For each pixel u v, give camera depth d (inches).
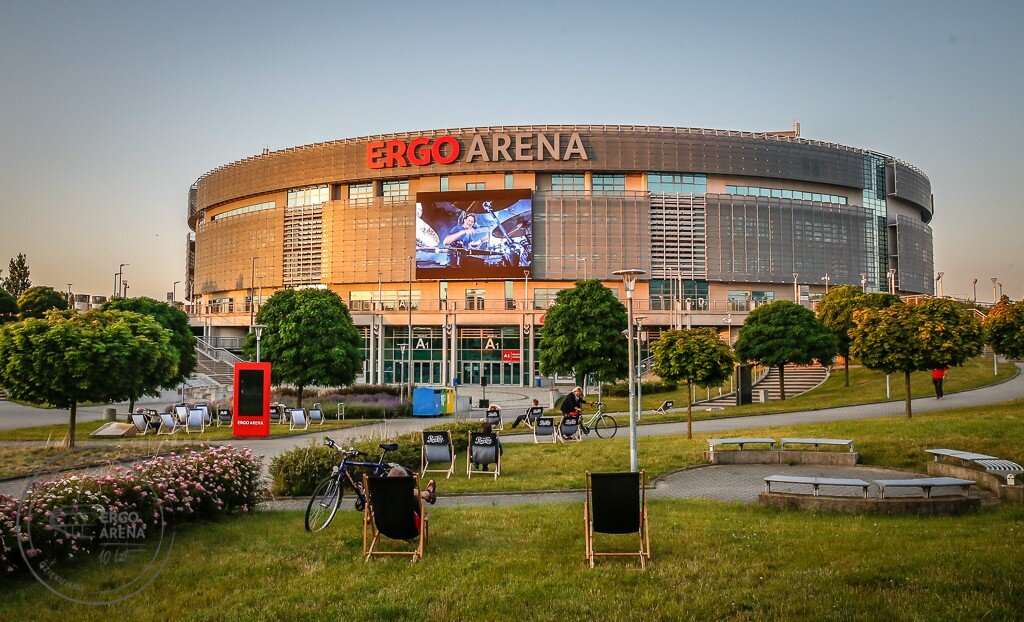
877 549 329.7
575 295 1702.8
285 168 3506.4
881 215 3641.7
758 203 3299.7
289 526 411.2
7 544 296.4
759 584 284.5
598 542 363.6
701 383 865.5
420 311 2874.0
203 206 3932.1
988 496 487.2
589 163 3206.2
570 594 280.7
